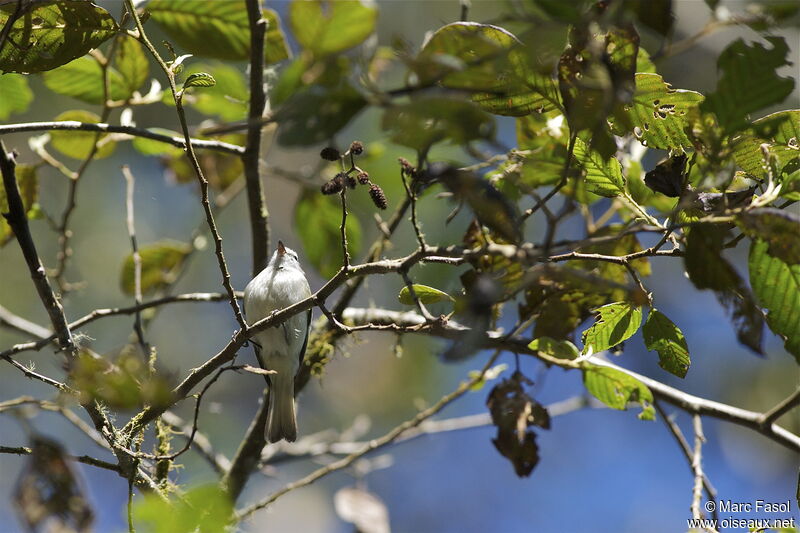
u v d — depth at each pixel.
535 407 7.31
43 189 14.27
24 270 13.91
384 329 5.92
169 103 8.62
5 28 6.08
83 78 8.48
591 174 6.38
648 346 6.77
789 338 5.64
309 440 10.55
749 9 6.17
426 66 5.89
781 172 5.89
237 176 10.91
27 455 6.80
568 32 5.66
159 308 10.84
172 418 9.51
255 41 7.73
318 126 7.74
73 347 6.57
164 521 5.26
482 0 14.30
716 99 5.45
